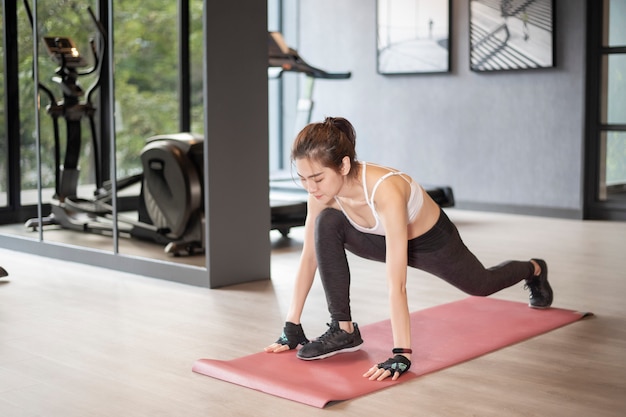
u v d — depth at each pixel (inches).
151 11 263.1
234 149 177.2
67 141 214.5
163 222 199.9
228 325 145.3
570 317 147.1
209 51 170.2
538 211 293.0
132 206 201.8
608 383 113.0
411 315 149.0
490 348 128.0
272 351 125.9
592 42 279.7
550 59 284.5
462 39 305.4
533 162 294.0
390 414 101.3
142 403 106.0
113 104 197.6
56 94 216.5
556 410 102.7
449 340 132.4
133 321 148.3
